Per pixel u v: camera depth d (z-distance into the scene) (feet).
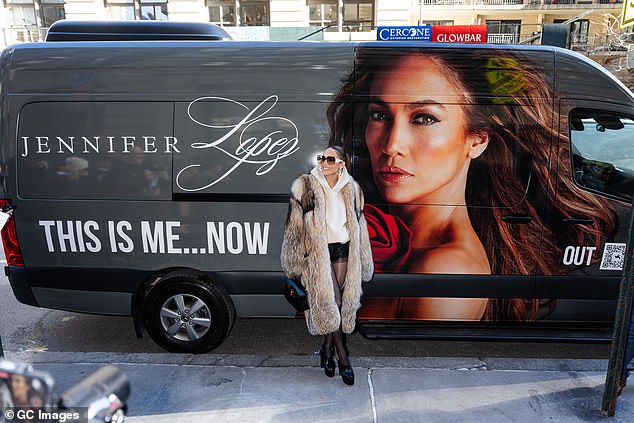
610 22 91.15
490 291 12.80
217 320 13.12
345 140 12.35
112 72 12.39
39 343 14.57
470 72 12.21
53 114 12.45
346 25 67.36
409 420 9.86
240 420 9.86
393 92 12.23
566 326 13.14
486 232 12.53
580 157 12.50
